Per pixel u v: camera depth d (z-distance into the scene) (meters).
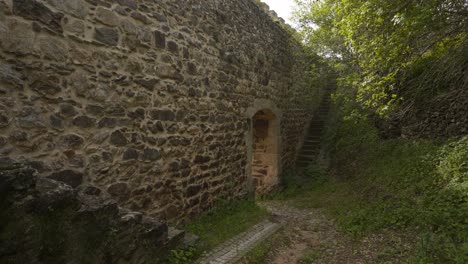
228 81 5.16
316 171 8.22
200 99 4.39
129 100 3.23
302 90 9.35
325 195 6.52
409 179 4.36
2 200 1.60
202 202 4.47
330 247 3.65
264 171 7.75
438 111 4.89
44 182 2.00
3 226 1.59
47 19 2.51
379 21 3.89
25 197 1.71
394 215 3.76
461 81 4.62
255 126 7.86
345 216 4.57
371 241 3.49
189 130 4.16
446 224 3.02
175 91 3.88
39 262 1.73
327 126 9.91
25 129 2.36
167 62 3.74
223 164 5.05
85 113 2.80
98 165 2.90
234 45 5.38
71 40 2.69
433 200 3.55
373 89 4.55
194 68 4.25
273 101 7.24
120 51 3.13
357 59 5.03
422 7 3.33
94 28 2.88
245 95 5.80
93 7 2.88
